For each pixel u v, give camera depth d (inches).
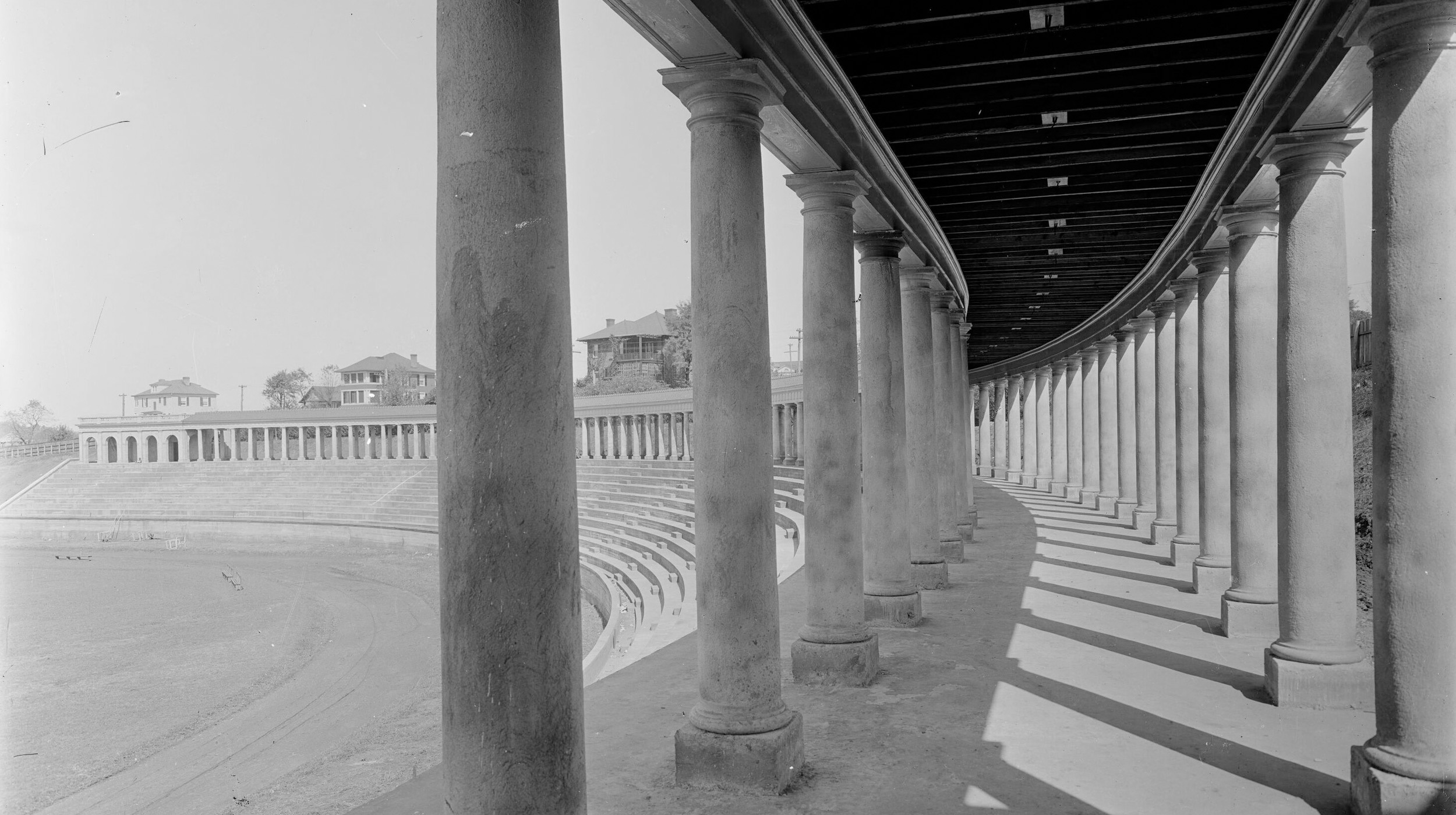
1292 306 444.1
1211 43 464.1
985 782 356.2
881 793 347.3
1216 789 345.4
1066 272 1111.6
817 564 501.7
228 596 1867.6
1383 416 317.1
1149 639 594.9
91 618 1642.5
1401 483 311.4
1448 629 303.4
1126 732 412.5
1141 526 1202.0
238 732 879.1
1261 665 523.5
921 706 454.9
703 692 368.5
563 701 208.2
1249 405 590.6
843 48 457.1
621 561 1573.6
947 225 837.2
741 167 364.2
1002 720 431.5
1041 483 2106.3
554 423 207.5
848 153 482.0
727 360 364.2
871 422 642.2
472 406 199.8
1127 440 1368.1
